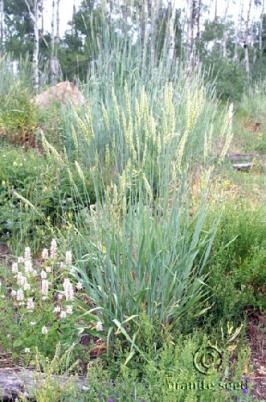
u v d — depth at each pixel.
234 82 13.70
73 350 3.11
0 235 4.70
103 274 3.45
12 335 3.23
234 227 3.90
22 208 4.78
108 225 3.29
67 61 15.23
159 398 2.49
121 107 4.89
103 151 5.02
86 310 3.34
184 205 3.57
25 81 9.09
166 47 5.84
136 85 5.64
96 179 4.29
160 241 3.23
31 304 3.19
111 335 3.24
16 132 6.96
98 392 2.63
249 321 3.66
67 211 4.83
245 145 9.09
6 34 24.73
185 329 3.29
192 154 4.16
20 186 5.20
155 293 3.28
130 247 3.21
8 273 3.96
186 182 3.55
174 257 3.30
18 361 3.11
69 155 5.83
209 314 3.55
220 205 4.04
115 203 3.32
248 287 3.61
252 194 5.91
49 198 4.92
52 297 3.50
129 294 3.24
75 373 2.95
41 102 8.39
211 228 3.62
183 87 5.69
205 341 2.97
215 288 3.50
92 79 6.07
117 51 5.89
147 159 3.53
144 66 5.83
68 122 6.26
